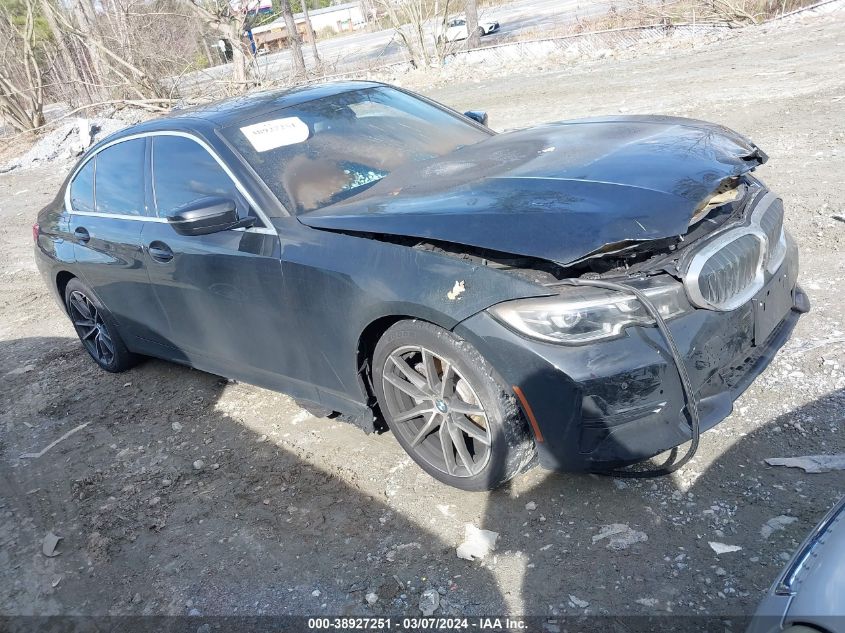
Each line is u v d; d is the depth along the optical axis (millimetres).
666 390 2520
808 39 11805
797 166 6246
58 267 4910
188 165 3797
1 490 3926
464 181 3137
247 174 3492
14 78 19797
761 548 2506
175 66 18906
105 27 18688
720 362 2670
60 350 5836
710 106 8766
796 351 3604
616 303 2475
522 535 2791
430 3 17562
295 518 3168
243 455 3746
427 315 2742
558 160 3109
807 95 8375
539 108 10914
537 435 2658
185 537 3205
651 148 3074
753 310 2811
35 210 11602
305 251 3162
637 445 2539
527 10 29297
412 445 3158
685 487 2854
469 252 2756
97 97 19859
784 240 3201
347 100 4152
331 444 3674
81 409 4688
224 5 17641
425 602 2580
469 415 2896
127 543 3254
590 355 2477
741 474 2863
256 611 2703
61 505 3654
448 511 3010
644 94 10211
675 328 2547
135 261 4137
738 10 14492
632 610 2375
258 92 4422
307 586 2771
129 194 4254
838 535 1721
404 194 3195
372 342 3176
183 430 4133
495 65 15992
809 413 3131
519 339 2539
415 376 3033
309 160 3596
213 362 4117
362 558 2855
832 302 3996
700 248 2629
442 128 4172
